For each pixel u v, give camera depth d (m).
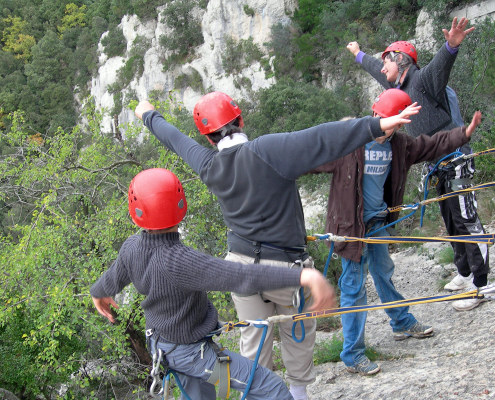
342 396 4.48
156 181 2.72
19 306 10.73
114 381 13.66
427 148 4.32
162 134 3.72
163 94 70.50
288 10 56.62
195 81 66.19
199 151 3.44
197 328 2.84
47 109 89.25
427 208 10.61
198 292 2.80
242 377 2.92
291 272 2.39
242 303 3.53
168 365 2.88
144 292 2.83
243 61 59.91
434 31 30.41
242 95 59.75
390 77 5.17
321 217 15.02
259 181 3.08
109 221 10.49
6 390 11.88
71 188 12.41
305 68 50.25
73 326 10.92
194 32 66.81
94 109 12.85
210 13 62.00
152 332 2.90
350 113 40.62
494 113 13.79
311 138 2.92
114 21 83.31
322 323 7.77
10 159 12.41
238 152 3.14
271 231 3.21
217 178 3.25
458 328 5.35
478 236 3.53
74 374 12.38
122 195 12.63
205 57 64.62
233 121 3.26
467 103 16.28
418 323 5.36
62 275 10.66
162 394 3.01
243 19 59.66
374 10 45.53
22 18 107.50
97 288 3.06
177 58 68.88
